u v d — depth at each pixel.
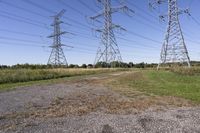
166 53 57.53
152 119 9.73
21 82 27.59
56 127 8.67
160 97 15.51
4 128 8.60
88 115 10.59
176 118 9.90
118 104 13.20
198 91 17.81
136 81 28.00
